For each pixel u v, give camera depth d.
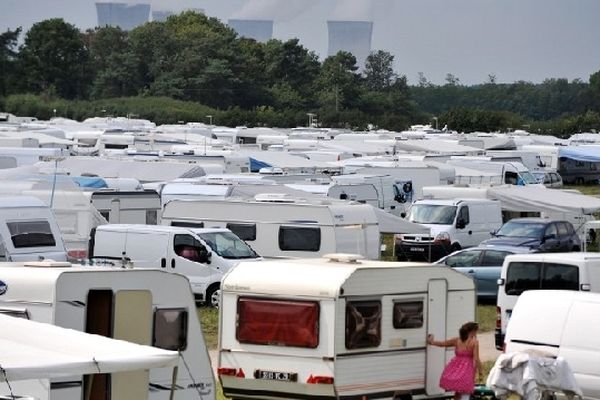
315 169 127.00
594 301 41.03
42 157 111.12
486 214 99.19
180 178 100.81
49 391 30.98
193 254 66.75
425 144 173.88
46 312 33.59
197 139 167.12
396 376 39.88
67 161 109.69
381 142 176.50
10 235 59.62
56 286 33.53
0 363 24.58
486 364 52.31
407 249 93.88
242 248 68.88
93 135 159.88
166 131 179.38
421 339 40.56
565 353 40.88
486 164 143.88
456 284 41.47
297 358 38.72
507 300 55.59
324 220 73.69
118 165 108.12
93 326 34.31
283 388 39.03
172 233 67.00
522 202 99.88
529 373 39.12
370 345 39.06
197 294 66.62
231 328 39.72
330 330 38.16
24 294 33.97
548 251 87.62
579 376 40.56
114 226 68.12
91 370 25.56
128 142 153.50
